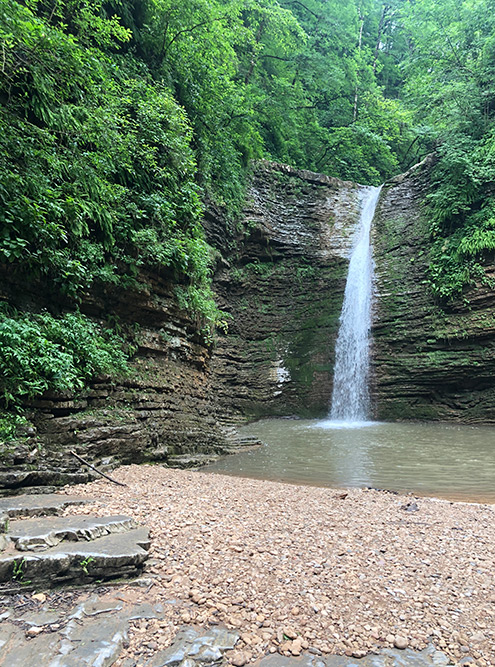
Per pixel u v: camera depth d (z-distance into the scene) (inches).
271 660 89.0
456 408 681.6
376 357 767.1
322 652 91.8
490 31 797.2
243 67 992.2
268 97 962.1
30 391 218.4
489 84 792.3
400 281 788.6
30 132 269.1
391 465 347.6
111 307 338.3
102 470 241.4
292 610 105.8
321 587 117.9
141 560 121.0
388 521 182.7
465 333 671.8
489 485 277.7
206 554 134.4
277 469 329.4
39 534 122.9
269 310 898.7
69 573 111.7
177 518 165.2
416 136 1138.0
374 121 1194.6
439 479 295.9
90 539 130.0
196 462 336.2
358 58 1251.8
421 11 943.0
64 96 310.7
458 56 831.1
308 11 1246.9
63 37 275.6
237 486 243.4
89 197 302.5
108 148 346.3
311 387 813.9
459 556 144.6
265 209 915.4
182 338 434.9
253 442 464.8
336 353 829.8
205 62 627.8
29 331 229.0
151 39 535.2
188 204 441.7
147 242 364.8
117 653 87.9
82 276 289.7
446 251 729.6
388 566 133.6
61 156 290.8
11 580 106.4
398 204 892.0
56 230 257.1
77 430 244.1
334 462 362.3
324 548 146.1
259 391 812.6
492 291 657.0
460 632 100.0
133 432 288.4
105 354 293.9
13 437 201.0
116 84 402.9
